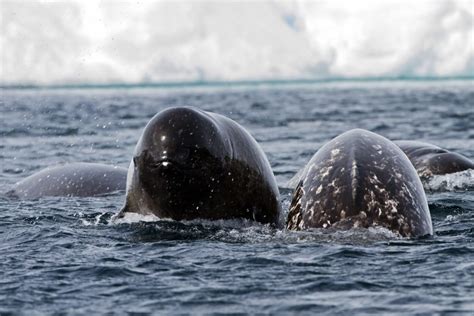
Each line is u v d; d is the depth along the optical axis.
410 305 34.16
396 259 40.19
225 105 189.25
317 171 45.69
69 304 34.91
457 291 35.81
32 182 67.50
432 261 39.94
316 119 146.00
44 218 53.66
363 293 35.72
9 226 50.69
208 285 37.06
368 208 43.56
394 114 153.00
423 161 71.50
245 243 43.97
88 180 66.00
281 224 49.38
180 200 45.56
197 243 44.06
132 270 39.62
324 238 43.06
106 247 44.34
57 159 93.69
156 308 34.31
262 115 157.00
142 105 192.12
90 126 135.62
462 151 95.50
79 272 39.47
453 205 59.19
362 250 41.44
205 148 44.53
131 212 48.22
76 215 54.97
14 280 38.22
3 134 122.88
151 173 44.75
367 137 46.53
